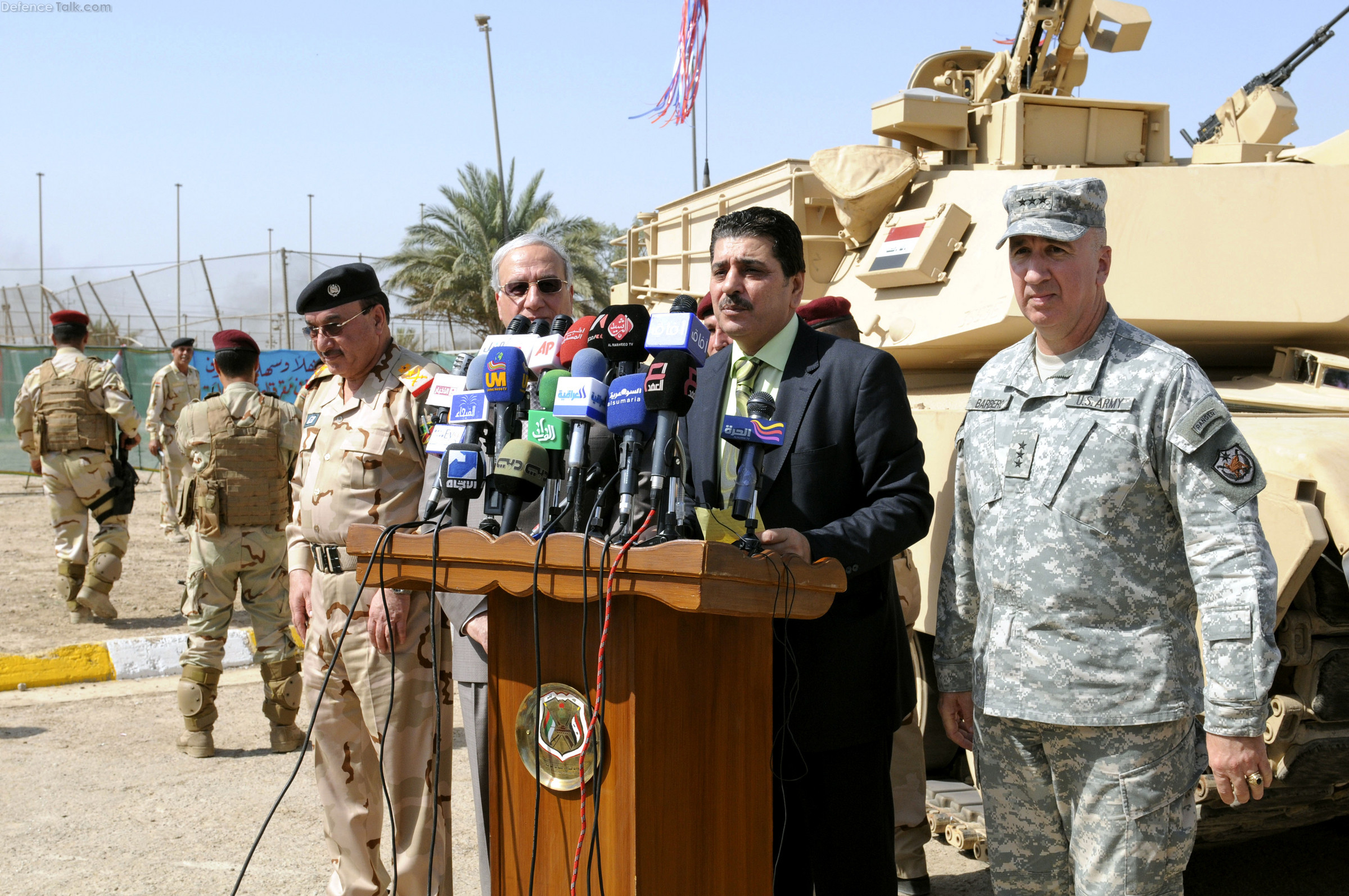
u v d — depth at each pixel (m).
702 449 3.01
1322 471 3.14
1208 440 2.47
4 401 19.22
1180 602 2.61
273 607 5.84
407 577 2.36
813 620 2.89
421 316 23.09
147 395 19.61
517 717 2.29
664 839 2.15
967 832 4.35
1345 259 4.61
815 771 2.96
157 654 7.45
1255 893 4.21
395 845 3.34
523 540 2.13
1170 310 4.68
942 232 5.28
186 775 5.48
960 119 5.81
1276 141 6.25
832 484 2.90
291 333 18.91
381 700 3.50
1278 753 3.35
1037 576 2.63
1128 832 2.54
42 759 5.68
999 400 2.82
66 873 4.31
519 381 2.55
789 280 2.92
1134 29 6.15
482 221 27.31
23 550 11.73
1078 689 2.56
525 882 2.29
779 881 3.04
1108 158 5.75
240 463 5.77
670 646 2.15
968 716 3.01
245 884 4.23
